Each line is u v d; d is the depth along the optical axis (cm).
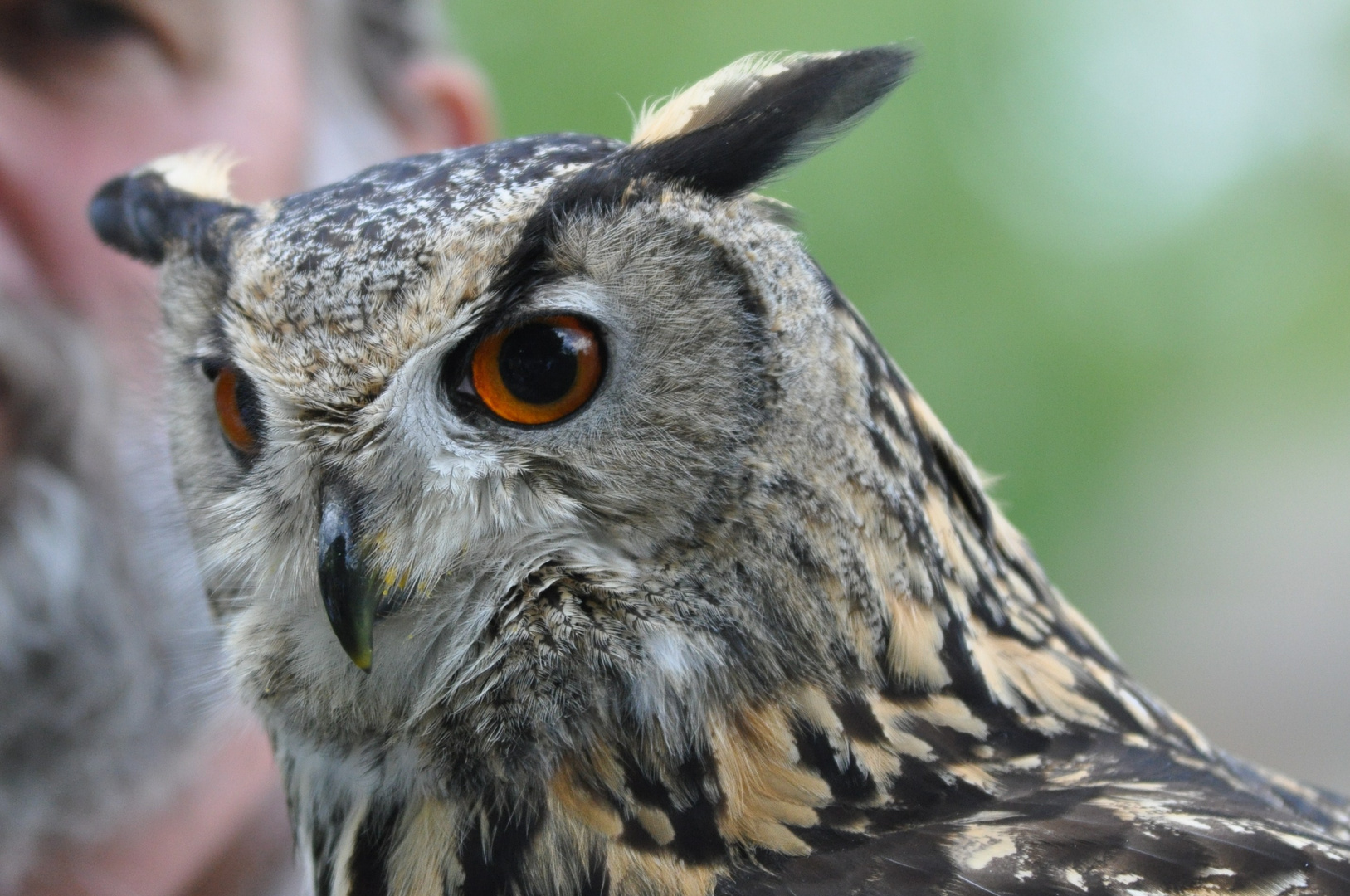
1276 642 941
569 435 213
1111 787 214
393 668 214
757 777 213
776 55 215
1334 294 796
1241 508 1270
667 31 403
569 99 402
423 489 213
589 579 213
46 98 225
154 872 228
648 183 213
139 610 224
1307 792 221
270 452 214
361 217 213
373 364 213
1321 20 753
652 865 213
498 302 212
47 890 226
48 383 223
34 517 223
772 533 212
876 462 214
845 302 215
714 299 212
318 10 234
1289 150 775
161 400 220
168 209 218
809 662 213
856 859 212
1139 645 895
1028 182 456
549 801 214
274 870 233
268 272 213
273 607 215
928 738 214
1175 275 552
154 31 227
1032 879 212
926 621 214
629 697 213
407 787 215
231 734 223
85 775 225
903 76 215
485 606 213
